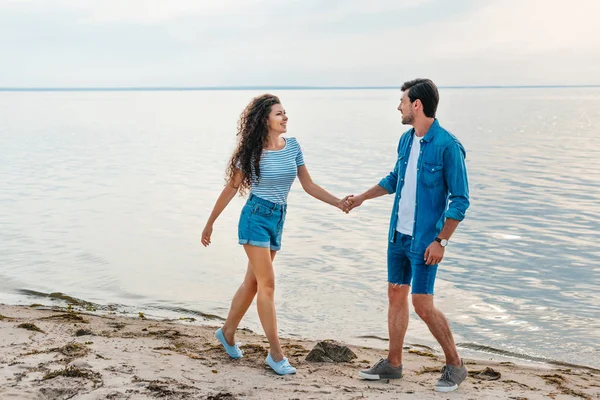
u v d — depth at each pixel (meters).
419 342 6.56
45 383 4.00
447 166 4.21
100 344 5.10
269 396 3.98
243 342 5.91
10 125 50.75
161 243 11.09
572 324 7.29
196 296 8.16
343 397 4.02
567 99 183.75
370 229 12.55
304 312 7.55
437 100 4.31
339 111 89.81
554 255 10.53
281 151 4.59
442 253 4.18
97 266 9.54
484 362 5.90
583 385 4.98
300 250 10.73
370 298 8.15
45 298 7.95
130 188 17.91
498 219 13.58
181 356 4.87
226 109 97.75
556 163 24.42
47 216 13.49
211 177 20.53
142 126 51.50
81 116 69.75
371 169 23.08
